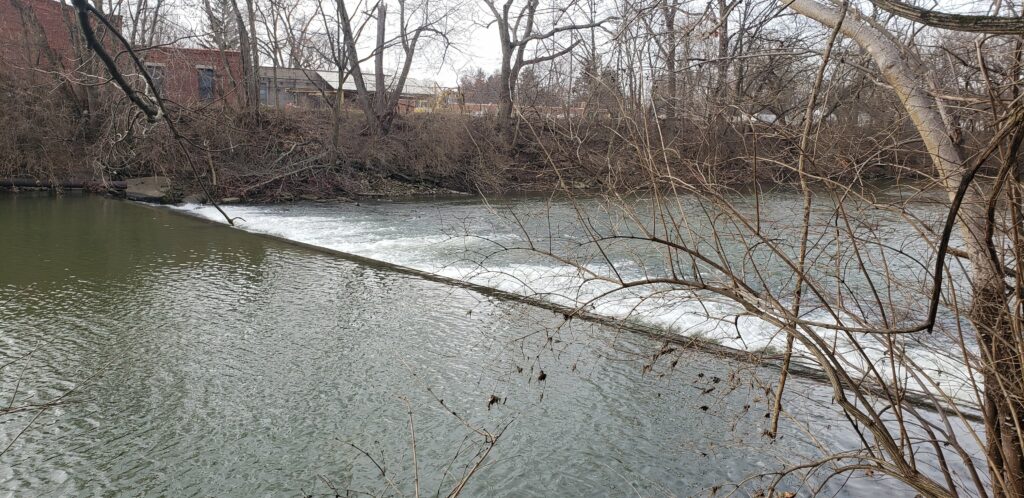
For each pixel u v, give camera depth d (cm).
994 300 342
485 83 3284
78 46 2647
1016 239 318
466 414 651
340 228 1767
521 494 522
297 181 2695
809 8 379
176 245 1494
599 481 536
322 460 571
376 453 582
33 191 2605
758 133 420
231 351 812
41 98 2558
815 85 362
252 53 3000
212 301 1028
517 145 2895
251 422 634
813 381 691
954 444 355
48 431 613
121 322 914
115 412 651
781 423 614
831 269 543
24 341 830
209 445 592
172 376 735
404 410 659
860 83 414
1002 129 259
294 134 2938
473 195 2831
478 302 1016
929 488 354
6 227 1694
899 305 475
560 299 993
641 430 613
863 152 409
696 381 707
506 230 1625
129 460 568
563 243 1334
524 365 764
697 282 423
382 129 3117
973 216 338
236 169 2581
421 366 767
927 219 423
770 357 580
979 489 350
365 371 754
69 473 547
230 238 1608
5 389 692
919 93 341
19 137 2586
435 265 1269
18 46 2605
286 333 880
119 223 1819
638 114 464
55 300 1014
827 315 746
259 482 539
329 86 3469
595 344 817
